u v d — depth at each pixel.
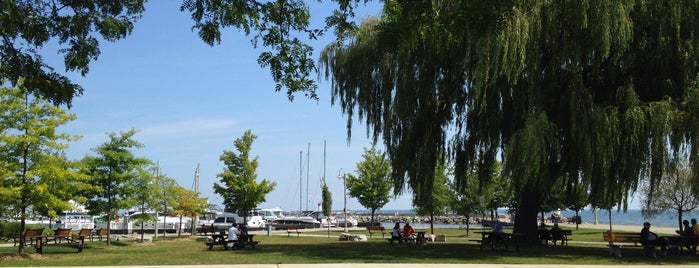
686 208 37.69
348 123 27.12
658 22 20.78
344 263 16.14
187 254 20.91
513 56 19.03
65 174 21.42
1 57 11.06
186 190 39.84
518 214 26.92
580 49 20.34
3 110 20.48
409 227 27.66
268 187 45.16
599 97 22.33
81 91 11.77
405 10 8.40
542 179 20.97
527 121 20.06
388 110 25.78
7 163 20.47
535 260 18.25
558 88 21.66
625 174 20.83
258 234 42.03
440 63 23.50
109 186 27.89
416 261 17.38
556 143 20.50
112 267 15.02
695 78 20.27
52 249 24.23
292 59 12.10
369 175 51.50
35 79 11.20
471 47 20.47
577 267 15.61
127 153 28.45
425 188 25.27
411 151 25.16
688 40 20.42
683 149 20.06
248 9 11.31
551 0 19.48
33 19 10.92
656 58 20.94
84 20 11.06
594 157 20.23
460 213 42.97
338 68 27.30
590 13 19.70
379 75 26.48
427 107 24.44
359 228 56.06
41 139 21.12
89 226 43.59
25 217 21.25
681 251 22.41
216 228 44.75
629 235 21.83
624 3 20.08
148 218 32.16
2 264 16.70
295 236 38.38
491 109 22.67
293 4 11.70
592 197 21.19
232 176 44.41
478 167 25.28
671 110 19.83
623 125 20.31
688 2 20.39
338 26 11.80
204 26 11.58
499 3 8.31
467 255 20.11
